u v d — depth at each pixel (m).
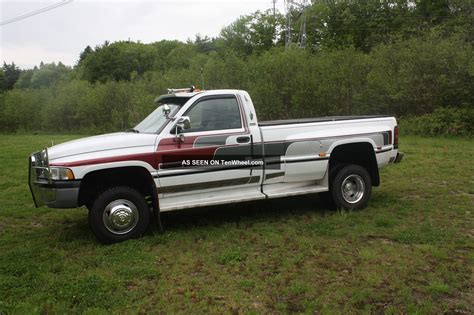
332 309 3.82
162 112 6.20
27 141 23.28
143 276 4.63
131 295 4.18
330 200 6.90
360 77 21.22
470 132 17.50
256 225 6.26
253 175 6.27
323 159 6.61
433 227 5.98
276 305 3.91
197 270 4.78
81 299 4.14
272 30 53.34
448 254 5.04
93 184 5.90
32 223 7.00
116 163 5.55
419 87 18.92
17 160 14.27
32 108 36.00
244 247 5.38
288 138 6.41
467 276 4.45
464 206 7.00
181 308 3.95
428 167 10.44
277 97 22.14
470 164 10.73
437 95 18.78
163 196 5.87
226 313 3.83
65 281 4.53
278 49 24.98
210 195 6.16
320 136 6.57
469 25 19.78
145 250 5.38
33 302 4.11
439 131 18.06
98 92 32.31
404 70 19.14
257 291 4.21
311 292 4.14
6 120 35.62
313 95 21.42
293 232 5.88
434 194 7.89
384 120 7.18
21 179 10.77
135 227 5.75
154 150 5.71
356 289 4.16
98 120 32.84
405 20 42.91
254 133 6.22
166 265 4.93
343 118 7.02
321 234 5.81
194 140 5.91
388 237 5.64
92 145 5.62
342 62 21.77
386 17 45.22
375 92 20.34
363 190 6.93
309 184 6.81
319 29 48.44
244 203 7.59
